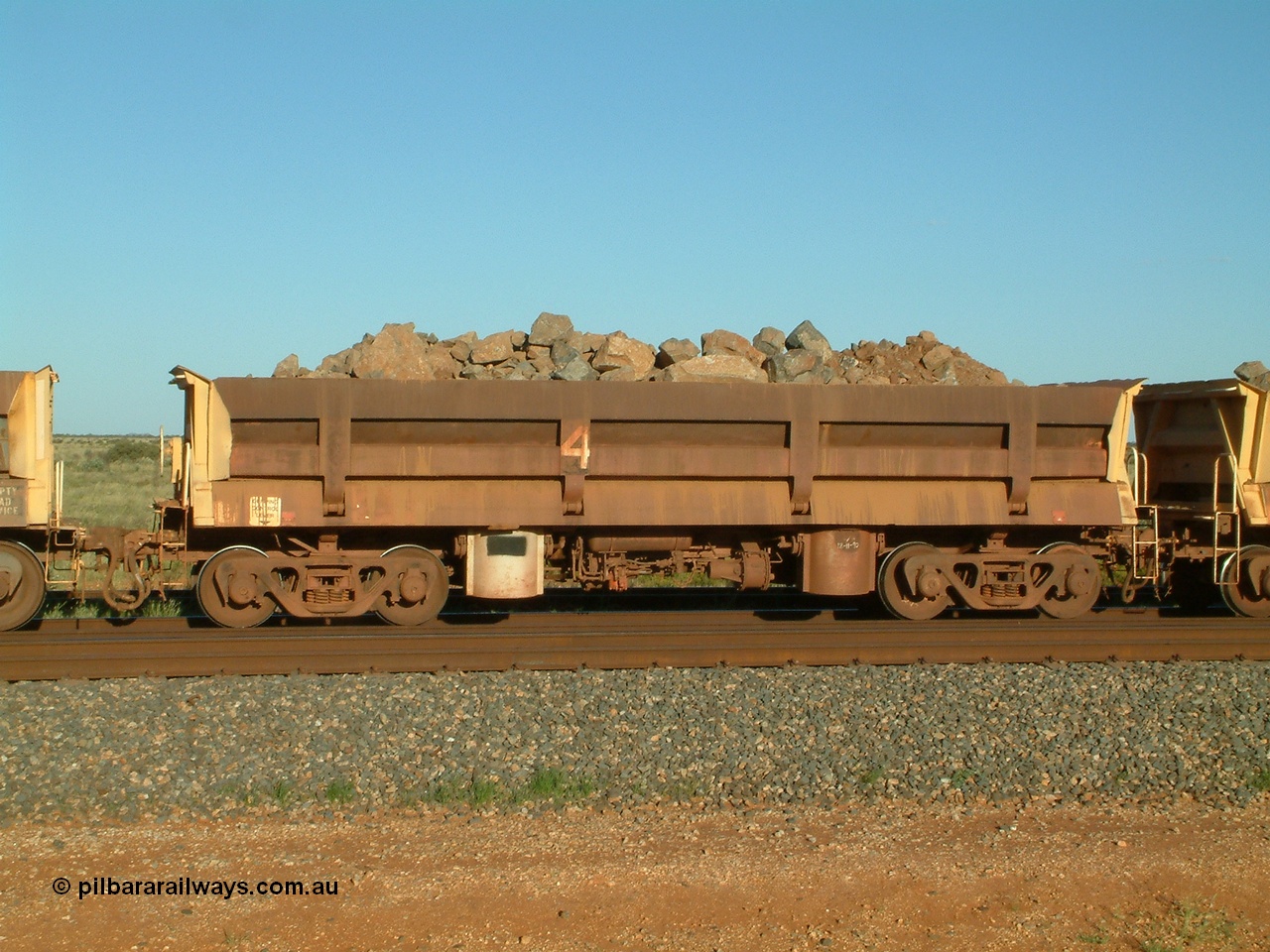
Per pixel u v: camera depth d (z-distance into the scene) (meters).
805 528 12.79
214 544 12.28
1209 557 13.45
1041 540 13.49
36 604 11.51
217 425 11.51
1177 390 14.42
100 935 5.84
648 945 5.79
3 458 11.33
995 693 9.52
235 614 11.79
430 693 9.26
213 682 9.43
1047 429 12.79
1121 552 13.48
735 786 7.88
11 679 9.57
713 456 12.17
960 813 7.58
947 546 13.40
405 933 5.87
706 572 13.03
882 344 17.69
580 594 14.38
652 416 11.95
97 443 72.69
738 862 6.71
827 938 5.89
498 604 13.69
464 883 6.39
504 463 11.89
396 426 11.74
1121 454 12.98
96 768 7.68
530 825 7.25
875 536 12.84
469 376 15.88
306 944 5.76
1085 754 8.44
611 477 12.17
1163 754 8.50
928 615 12.80
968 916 6.17
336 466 11.59
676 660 10.42
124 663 9.84
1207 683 9.95
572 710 8.88
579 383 11.87
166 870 6.55
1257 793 7.98
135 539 11.88
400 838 7.03
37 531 11.85
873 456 12.40
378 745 8.21
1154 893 6.50
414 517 11.82
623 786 7.80
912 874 6.61
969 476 12.60
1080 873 6.70
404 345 16.17
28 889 6.31
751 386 12.11
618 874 6.53
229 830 7.14
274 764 7.87
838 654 10.64
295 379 11.54
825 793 7.82
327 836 7.05
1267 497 13.19
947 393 12.42
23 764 7.69
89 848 6.84
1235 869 6.80
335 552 11.95
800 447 12.20
